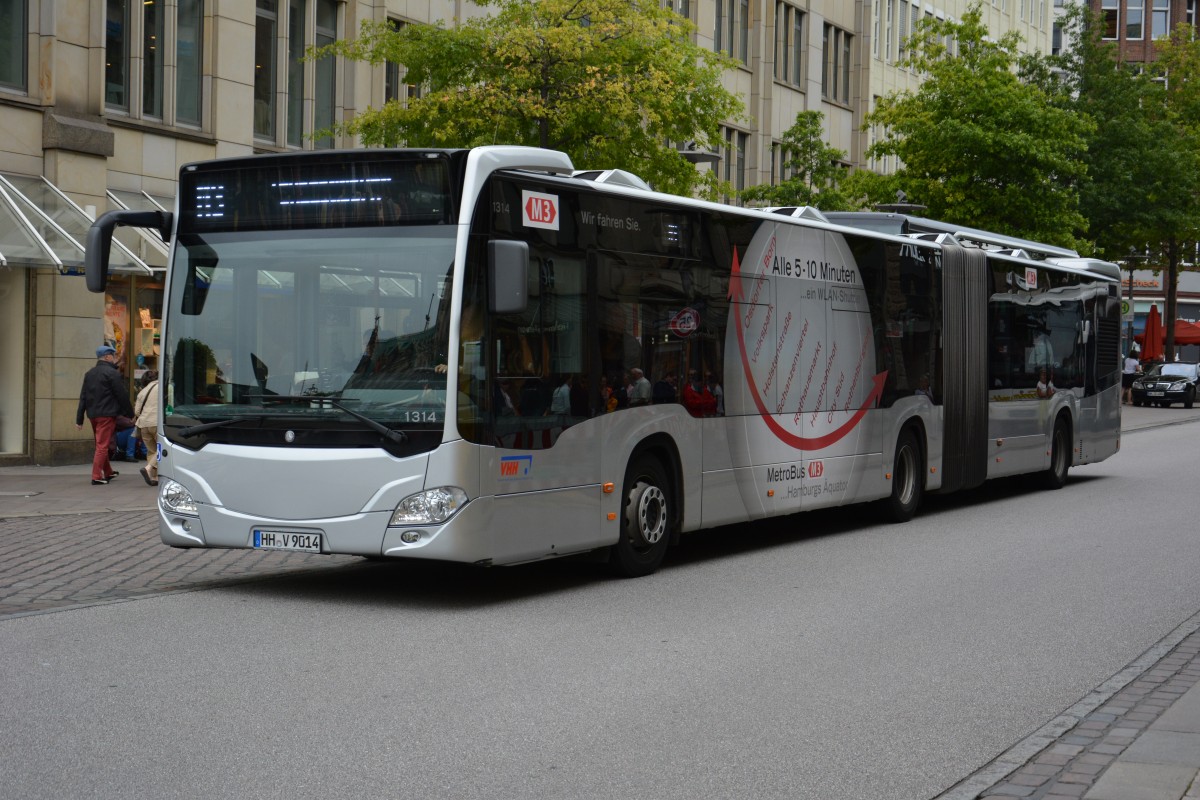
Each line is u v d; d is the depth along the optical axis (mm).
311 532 10414
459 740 6738
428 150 10297
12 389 23297
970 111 37938
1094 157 47062
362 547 10273
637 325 12000
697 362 12867
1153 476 24422
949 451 18094
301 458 10422
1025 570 12922
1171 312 58906
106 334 24297
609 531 11703
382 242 10375
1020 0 68062
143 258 23562
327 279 10500
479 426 10266
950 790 6094
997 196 37781
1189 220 47219
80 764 6203
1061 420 22000
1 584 11188
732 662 8719
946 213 37688
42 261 21375
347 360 10414
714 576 12398
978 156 37969
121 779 5984
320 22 28328
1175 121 54469
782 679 8281
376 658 8625
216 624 9656
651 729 7051
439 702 7500
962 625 10141
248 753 6430
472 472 10211
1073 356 22438
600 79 22172
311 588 11414
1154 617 10570
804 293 14711
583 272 11352
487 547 10336
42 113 23062
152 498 18281
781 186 37469
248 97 26578
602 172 12023
